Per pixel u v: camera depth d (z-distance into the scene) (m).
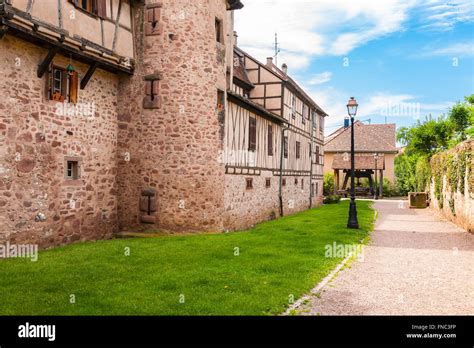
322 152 28.84
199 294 5.51
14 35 7.80
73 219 9.60
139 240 9.94
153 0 11.14
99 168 10.55
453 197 15.26
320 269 7.15
